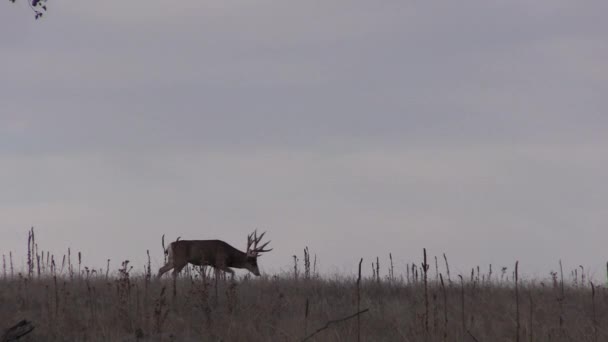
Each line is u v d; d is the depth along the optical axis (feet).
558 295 214.90
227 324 164.96
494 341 152.15
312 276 252.42
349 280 244.01
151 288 211.20
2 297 198.39
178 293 202.49
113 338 152.97
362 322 168.25
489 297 207.21
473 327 163.22
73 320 166.09
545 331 156.76
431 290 222.28
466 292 219.82
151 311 176.14
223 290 213.66
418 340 149.38
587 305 204.03
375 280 245.45
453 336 151.53
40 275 251.39
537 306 192.34
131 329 161.79
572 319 175.63
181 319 168.55
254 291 217.36
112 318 167.94
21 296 198.18
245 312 178.29
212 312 176.96
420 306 189.47
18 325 149.89
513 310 185.68
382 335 159.94
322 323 166.30
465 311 182.80
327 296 216.95
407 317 172.65
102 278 238.89
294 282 239.30
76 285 219.61
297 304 195.52
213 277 246.27
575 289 229.45
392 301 202.59
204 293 179.93
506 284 237.66
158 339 154.40
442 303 196.13
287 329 157.38
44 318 168.86
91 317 167.63
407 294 225.15
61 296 197.26
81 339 151.53
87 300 194.70
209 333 158.10
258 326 165.89
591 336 152.76
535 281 245.45
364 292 221.05
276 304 189.06
